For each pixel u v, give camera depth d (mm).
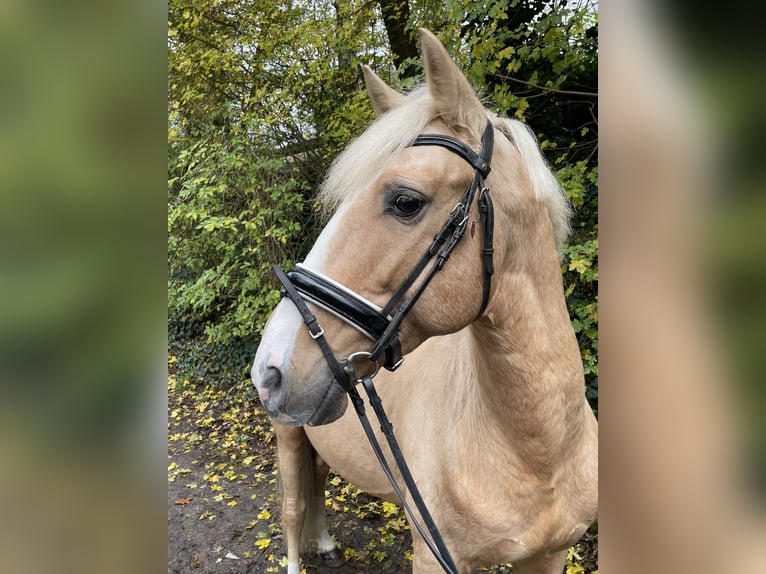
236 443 4707
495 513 1313
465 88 1138
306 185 4840
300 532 2580
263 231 4875
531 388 1216
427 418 1500
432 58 1105
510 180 1194
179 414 5512
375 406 1208
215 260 5402
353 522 3260
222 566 3014
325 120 5113
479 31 3096
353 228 1126
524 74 3596
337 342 1129
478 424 1343
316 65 4781
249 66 5406
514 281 1201
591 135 3652
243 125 5055
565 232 1339
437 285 1128
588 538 2738
